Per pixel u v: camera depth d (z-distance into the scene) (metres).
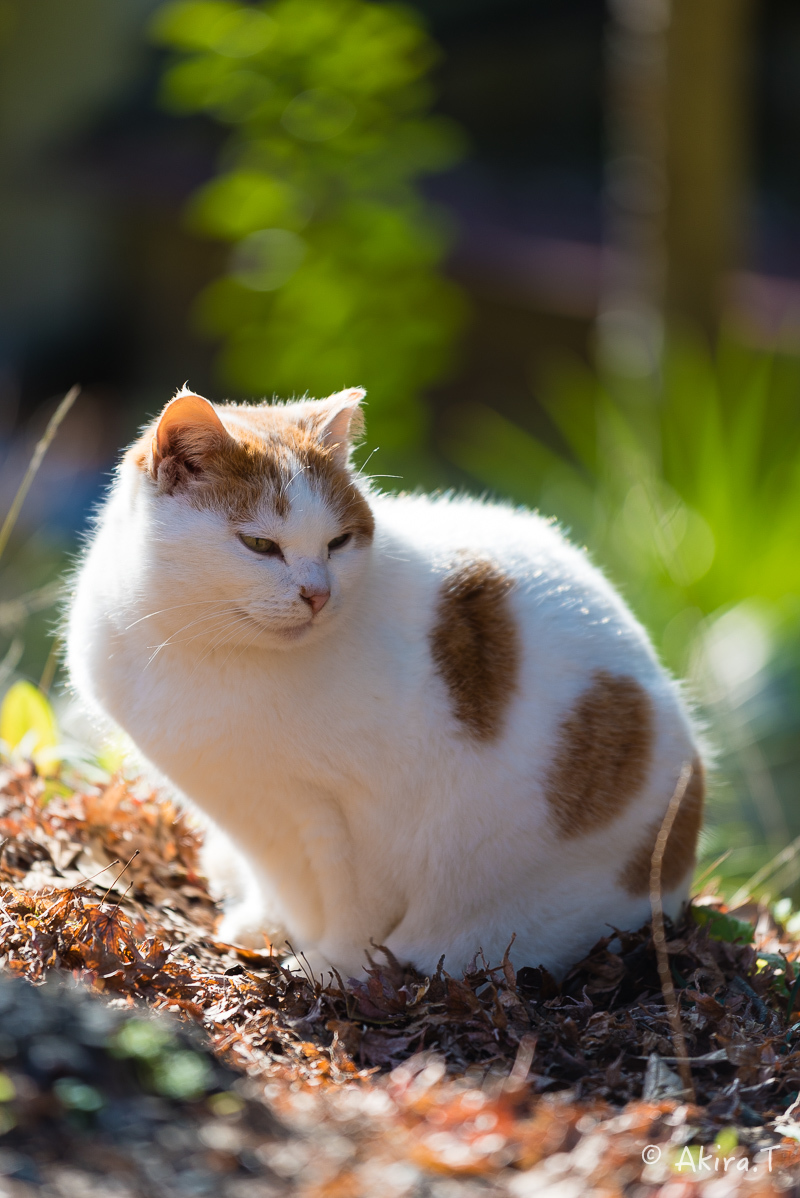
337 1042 2.43
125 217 14.66
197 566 2.72
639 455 7.51
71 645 3.06
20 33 13.59
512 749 2.92
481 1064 2.41
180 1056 1.86
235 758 2.80
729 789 5.65
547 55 13.78
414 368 9.28
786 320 9.48
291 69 8.11
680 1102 2.27
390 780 2.86
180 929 3.09
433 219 9.35
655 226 7.62
